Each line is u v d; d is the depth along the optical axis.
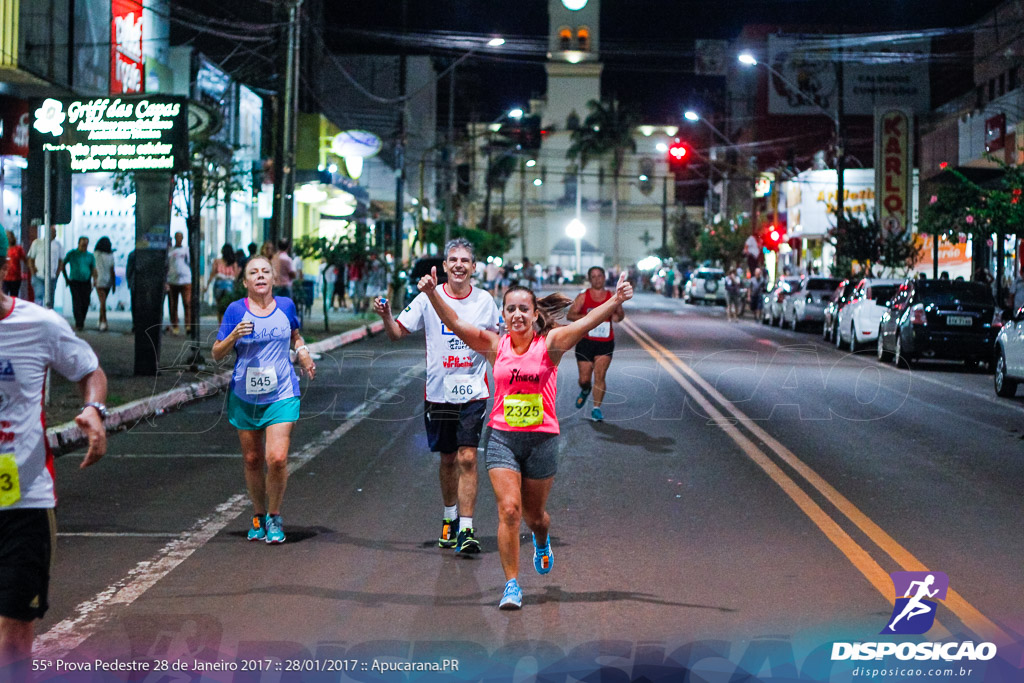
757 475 10.51
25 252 16.38
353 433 12.97
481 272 52.00
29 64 21.92
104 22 25.91
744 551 7.64
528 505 6.58
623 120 103.06
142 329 16.91
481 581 6.91
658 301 62.72
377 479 10.27
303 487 9.88
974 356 21.66
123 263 30.50
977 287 22.17
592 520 8.60
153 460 11.18
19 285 16.19
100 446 4.38
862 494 9.66
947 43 61.56
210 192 19.69
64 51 23.38
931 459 11.56
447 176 72.38
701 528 8.34
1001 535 8.17
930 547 7.79
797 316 34.06
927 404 16.44
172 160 16.39
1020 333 16.72
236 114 37.81
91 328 24.61
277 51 39.28
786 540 7.96
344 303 39.09
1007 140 32.84
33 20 22.06
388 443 12.27
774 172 59.22
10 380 4.27
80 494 9.47
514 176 111.69
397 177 41.91
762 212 69.19
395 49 65.94
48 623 6.03
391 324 7.59
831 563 7.33
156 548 7.66
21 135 23.94
